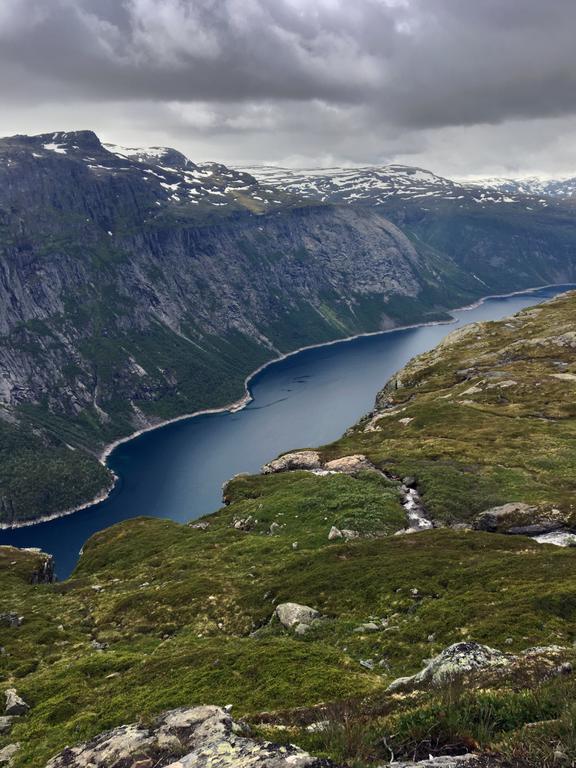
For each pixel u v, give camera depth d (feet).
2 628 198.59
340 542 212.23
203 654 123.24
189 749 47.80
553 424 343.05
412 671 101.76
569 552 153.17
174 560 235.81
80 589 234.99
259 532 250.78
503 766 35.91
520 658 62.03
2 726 112.57
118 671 133.90
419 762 38.22
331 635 131.03
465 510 230.89
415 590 144.36
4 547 391.04
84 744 52.90
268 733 53.31
